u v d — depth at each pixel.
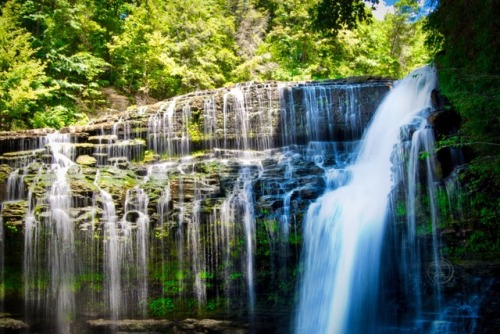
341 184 11.59
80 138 13.87
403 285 8.96
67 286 11.02
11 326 11.16
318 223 10.05
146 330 10.63
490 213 8.23
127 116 14.84
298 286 10.02
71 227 10.70
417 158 9.62
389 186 10.32
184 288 10.89
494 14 8.05
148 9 23.58
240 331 10.26
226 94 14.70
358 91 14.59
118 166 13.20
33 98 16.56
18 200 11.50
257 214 10.46
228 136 14.41
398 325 8.98
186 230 10.66
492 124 8.14
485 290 8.26
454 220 8.52
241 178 11.61
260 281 10.40
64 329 11.16
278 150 14.37
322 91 14.70
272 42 27.02
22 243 10.84
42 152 13.02
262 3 30.77
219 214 10.60
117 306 11.01
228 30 26.27
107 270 10.92
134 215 10.91
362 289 9.20
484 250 8.20
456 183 8.63
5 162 12.75
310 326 9.67
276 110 14.63
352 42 25.19
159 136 14.30
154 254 10.81
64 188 11.12
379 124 13.30
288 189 11.17
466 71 8.27
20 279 11.11
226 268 10.59
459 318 8.51
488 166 8.00
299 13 25.23
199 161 13.66
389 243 9.14
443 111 9.79
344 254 9.55
